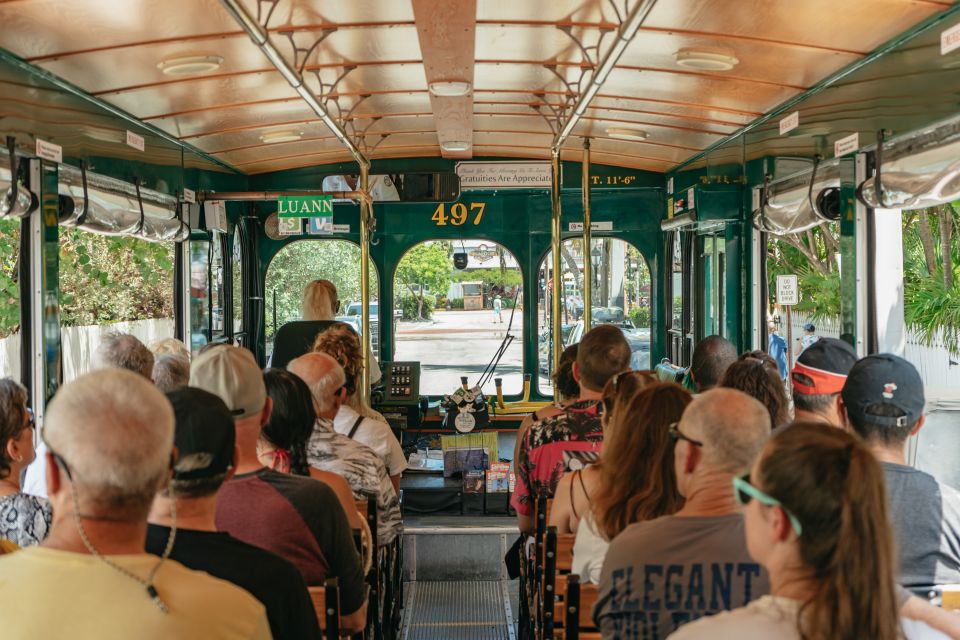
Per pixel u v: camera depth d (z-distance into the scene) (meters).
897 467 2.88
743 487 1.69
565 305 11.03
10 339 6.21
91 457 1.66
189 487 2.15
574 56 6.29
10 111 5.30
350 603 3.11
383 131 9.14
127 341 4.62
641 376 3.52
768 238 8.12
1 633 1.63
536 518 4.32
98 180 6.66
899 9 4.67
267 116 7.93
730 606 2.25
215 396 2.23
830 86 6.26
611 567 2.35
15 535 3.14
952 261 11.40
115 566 1.69
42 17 4.73
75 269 11.84
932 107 4.84
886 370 3.01
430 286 10.98
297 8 5.01
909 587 2.82
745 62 6.02
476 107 8.15
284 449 3.46
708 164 9.21
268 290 10.95
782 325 8.70
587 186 8.75
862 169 5.71
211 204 9.20
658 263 10.96
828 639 1.54
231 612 1.76
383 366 9.28
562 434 4.29
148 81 6.27
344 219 10.85
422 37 4.63
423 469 7.66
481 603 6.30
